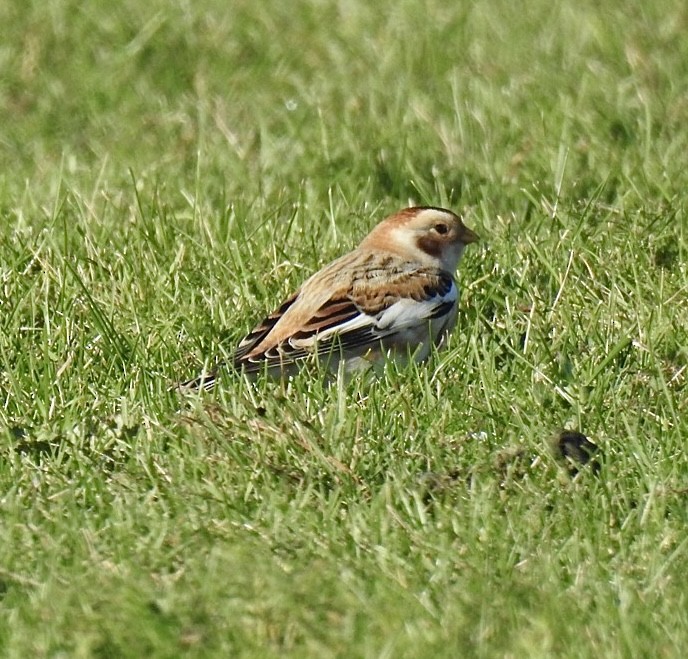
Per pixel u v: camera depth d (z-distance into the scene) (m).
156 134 21.55
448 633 9.23
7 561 10.23
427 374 12.88
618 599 9.72
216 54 24.94
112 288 15.26
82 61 24.73
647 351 13.56
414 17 26.44
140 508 10.87
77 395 12.91
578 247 15.88
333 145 20.11
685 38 24.06
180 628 9.34
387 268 14.14
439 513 10.80
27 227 17.08
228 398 12.71
